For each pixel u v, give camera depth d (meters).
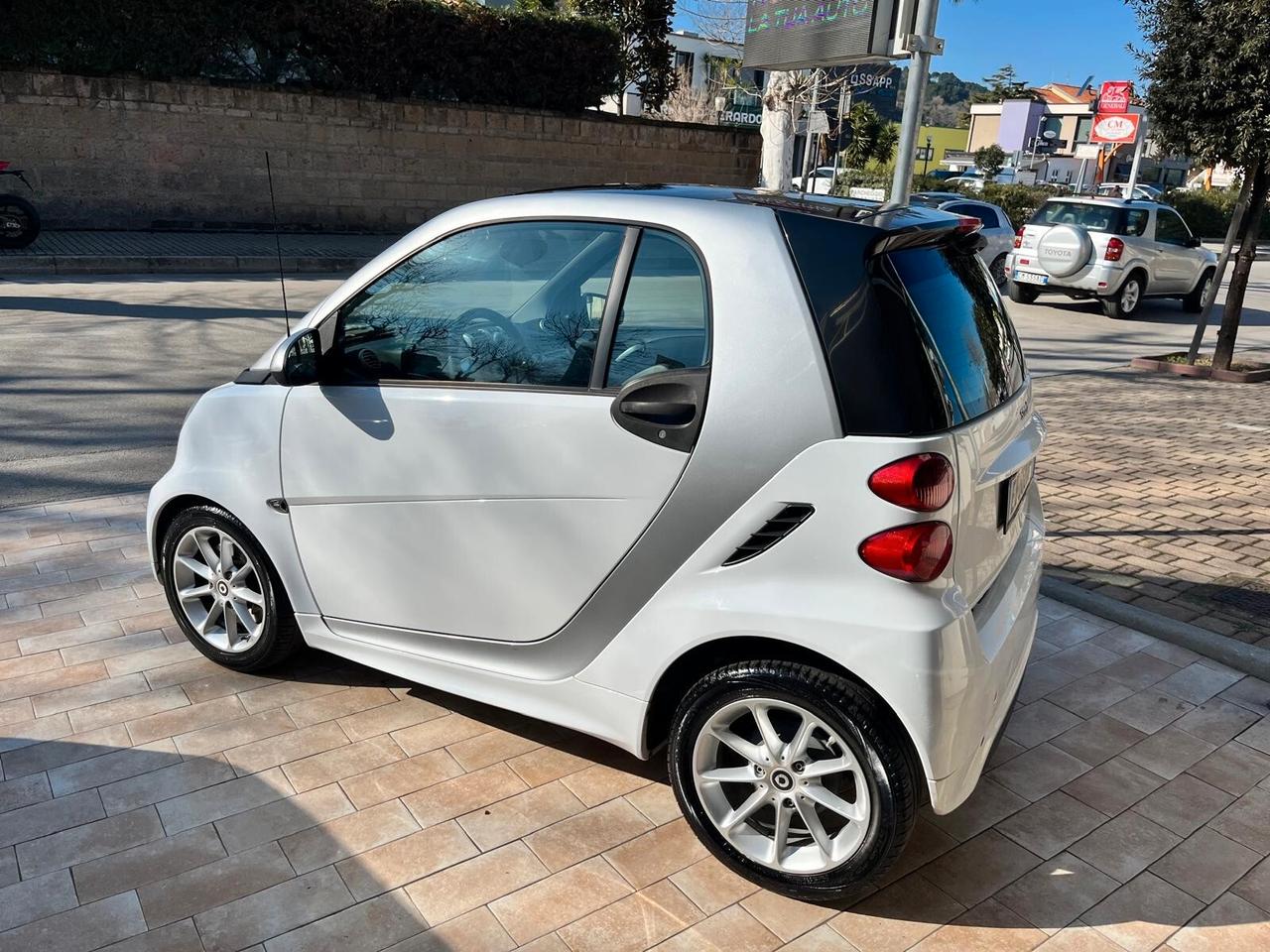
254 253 15.38
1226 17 9.35
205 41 16.70
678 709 2.81
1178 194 38.59
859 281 2.55
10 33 15.19
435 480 3.08
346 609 3.42
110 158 16.39
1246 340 14.34
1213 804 3.26
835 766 2.60
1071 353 12.42
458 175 19.80
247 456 3.47
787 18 5.32
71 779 3.12
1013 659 2.77
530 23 19.81
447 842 2.92
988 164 57.59
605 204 2.93
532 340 2.96
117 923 2.56
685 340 2.71
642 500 2.73
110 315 10.60
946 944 2.62
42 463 6.07
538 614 3.01
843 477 2.46
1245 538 5.71
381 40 18.36
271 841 2.88
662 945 2.57
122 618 4.18
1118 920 2.73
